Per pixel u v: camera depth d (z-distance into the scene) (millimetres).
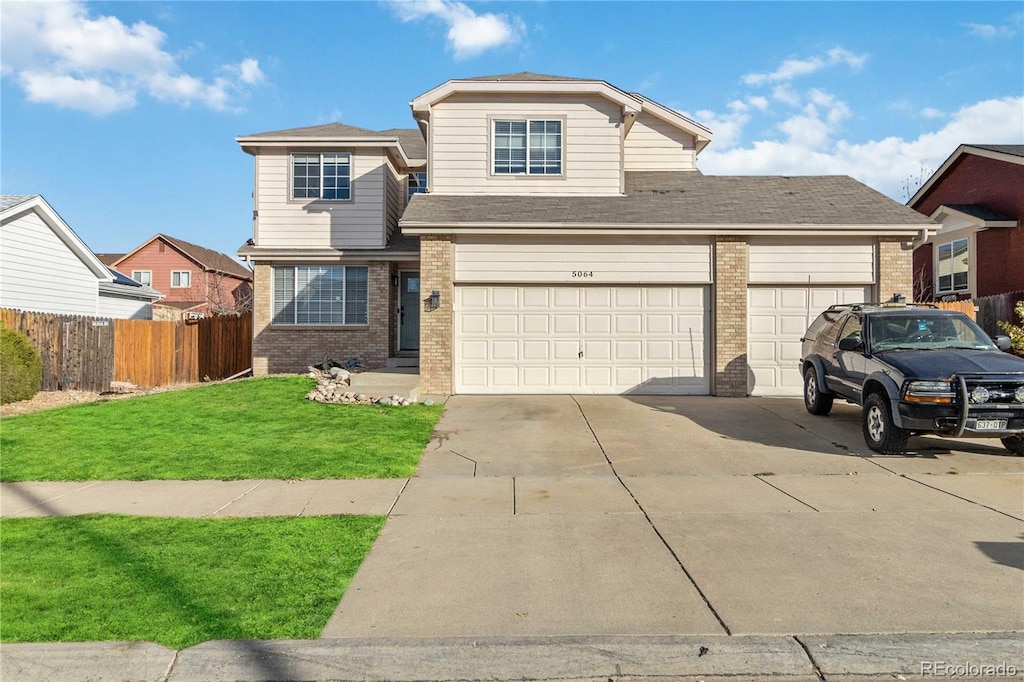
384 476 8164
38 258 20156
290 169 18453
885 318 10297
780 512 6625
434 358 14211
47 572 5047
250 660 3902
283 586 4824
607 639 4090
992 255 20594
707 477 8094
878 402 9227
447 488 7641
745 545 5672
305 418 11523
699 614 4402
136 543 5699
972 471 8281
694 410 12516
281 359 18469
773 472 8312
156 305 42906
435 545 5723
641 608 4500
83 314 22234
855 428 10930
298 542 5750
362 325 18391
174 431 10602
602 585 4875
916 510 6645
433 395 14125
